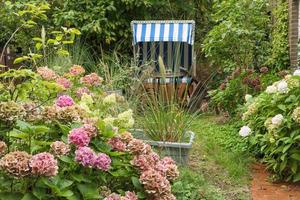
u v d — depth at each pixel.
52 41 3.75
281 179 4.68
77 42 8.43
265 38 9.03
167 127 4.70
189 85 7.49
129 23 9.63
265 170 4.99
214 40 8.13
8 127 2.49
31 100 3.24
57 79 3.68
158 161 2.89
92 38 9.55
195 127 5.79
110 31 9.43
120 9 9.46
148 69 6.09
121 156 2.79
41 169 2.15
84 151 2.37
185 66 9.04
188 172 4.23
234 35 7.93
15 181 2.24
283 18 8.20
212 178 4.61
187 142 4.70
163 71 4.95
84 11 9.36
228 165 4.93
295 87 4.92
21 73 3.09
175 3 10.05
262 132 5.23
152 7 9.77
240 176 4.73
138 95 5.08
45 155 2.23
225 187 4.42
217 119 6.91
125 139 2.84
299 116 4.45
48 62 6.15
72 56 7.79
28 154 2.28
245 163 5.15
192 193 3.85
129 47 9.66
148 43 9.10
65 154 2.40
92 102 3.37
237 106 6.80
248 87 6.94
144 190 2.65
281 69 8.05
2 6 5.59
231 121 6.71
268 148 4.84
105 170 2.44
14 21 8.23
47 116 2.58
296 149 4.55
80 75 4.04
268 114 5.09
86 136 2.46
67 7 9.34
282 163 4.56
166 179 2.73
